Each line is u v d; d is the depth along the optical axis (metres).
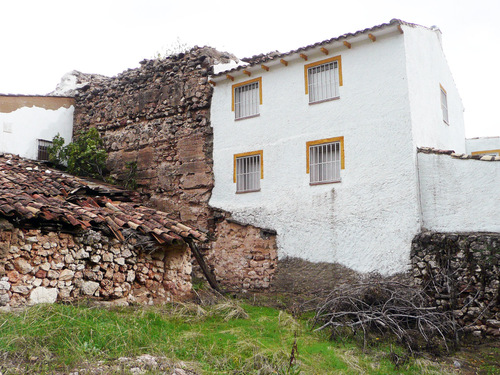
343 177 12.67
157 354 6.59
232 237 14.34
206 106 15.41
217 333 8.13
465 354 8.97
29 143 16.56
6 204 7.54
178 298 10.30
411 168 11.74
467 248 10.48
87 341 6.44
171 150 15.80
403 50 12.32
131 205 11.14
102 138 17.42
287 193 13.52
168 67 16.33
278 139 13.91
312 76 13.70
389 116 12.24
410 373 7.72
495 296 9.92
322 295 12.14
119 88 17.36
